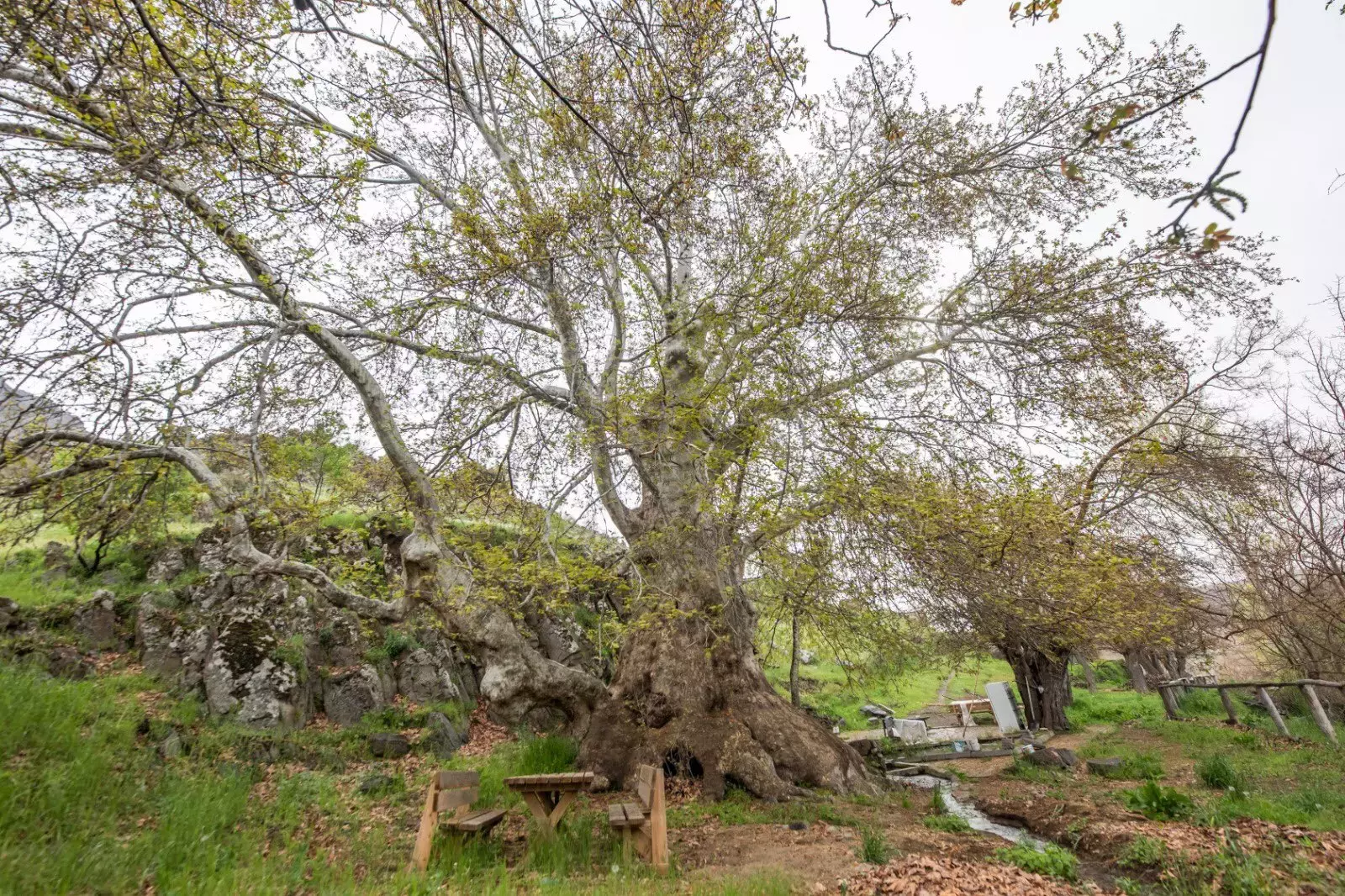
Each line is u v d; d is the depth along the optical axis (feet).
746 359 32.22
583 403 37.40
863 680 47.91
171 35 19.35
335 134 25.93
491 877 19.62
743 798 32.24
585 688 37.78
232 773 28.53
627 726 36.78
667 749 34.99
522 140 37.50
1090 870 20.94
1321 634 46.52
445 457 33.24
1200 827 22.53
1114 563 30.81
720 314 31.96
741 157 35.86
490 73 33.63
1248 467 43.09
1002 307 39.50
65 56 18.72
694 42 21.15
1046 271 36.68
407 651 50.60
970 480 31.17
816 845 24.21
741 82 32.96
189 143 20.58
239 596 45.70
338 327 36.60
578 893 17.81
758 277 30.99
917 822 28.17
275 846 22.98
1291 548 43.47
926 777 43.09
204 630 40.78
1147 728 51.70
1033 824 27.37
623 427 29.68
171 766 28.45
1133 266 36.17
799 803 31.37
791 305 30.71
